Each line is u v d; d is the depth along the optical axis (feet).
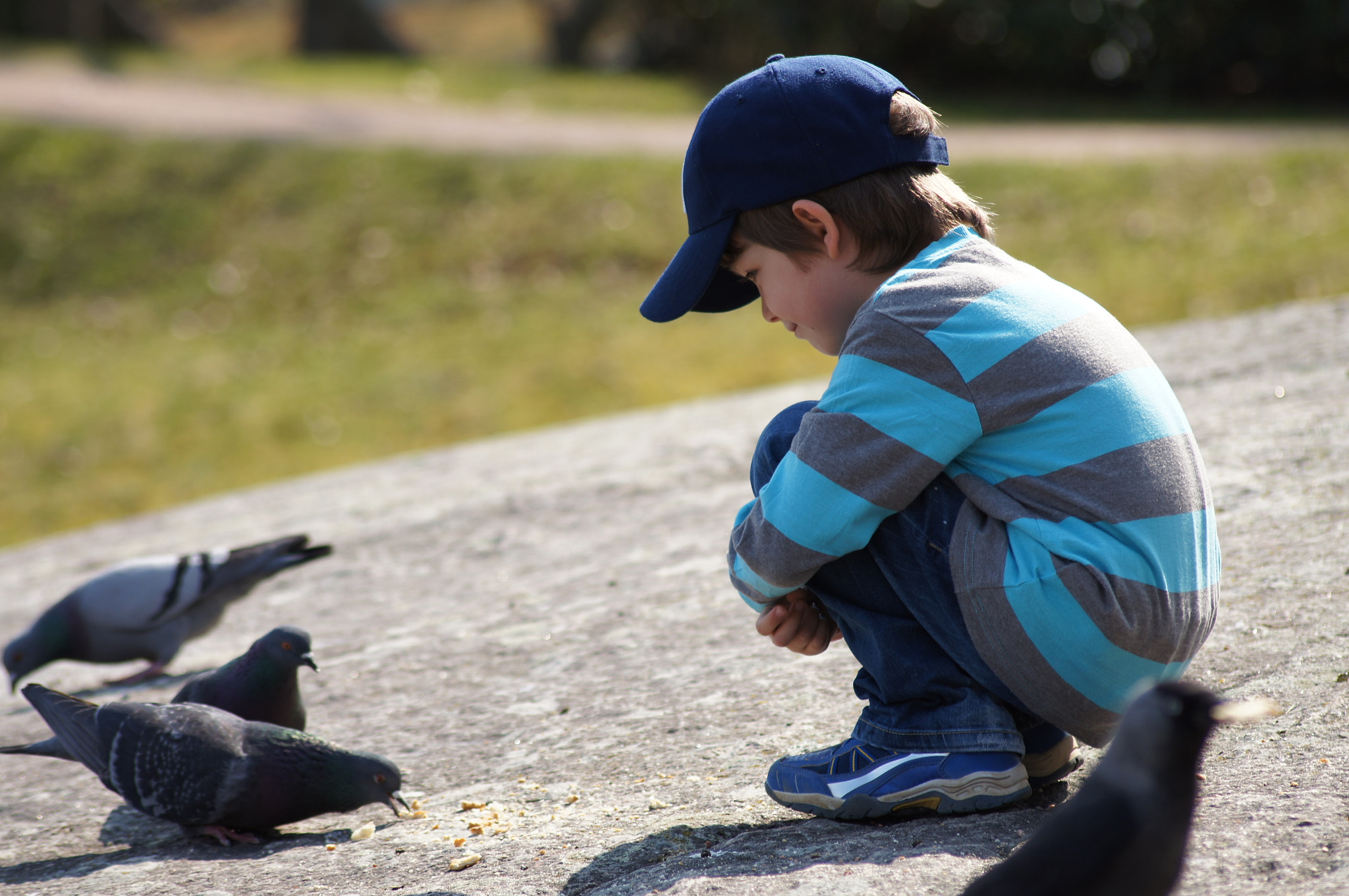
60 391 61.31
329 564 25.61
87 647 21.68
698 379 54.44
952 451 9.70
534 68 126.11
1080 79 109.70
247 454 52.11
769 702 14.60
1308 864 8.70
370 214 77.77
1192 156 76.07
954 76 112.88
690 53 124.77
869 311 10.03
